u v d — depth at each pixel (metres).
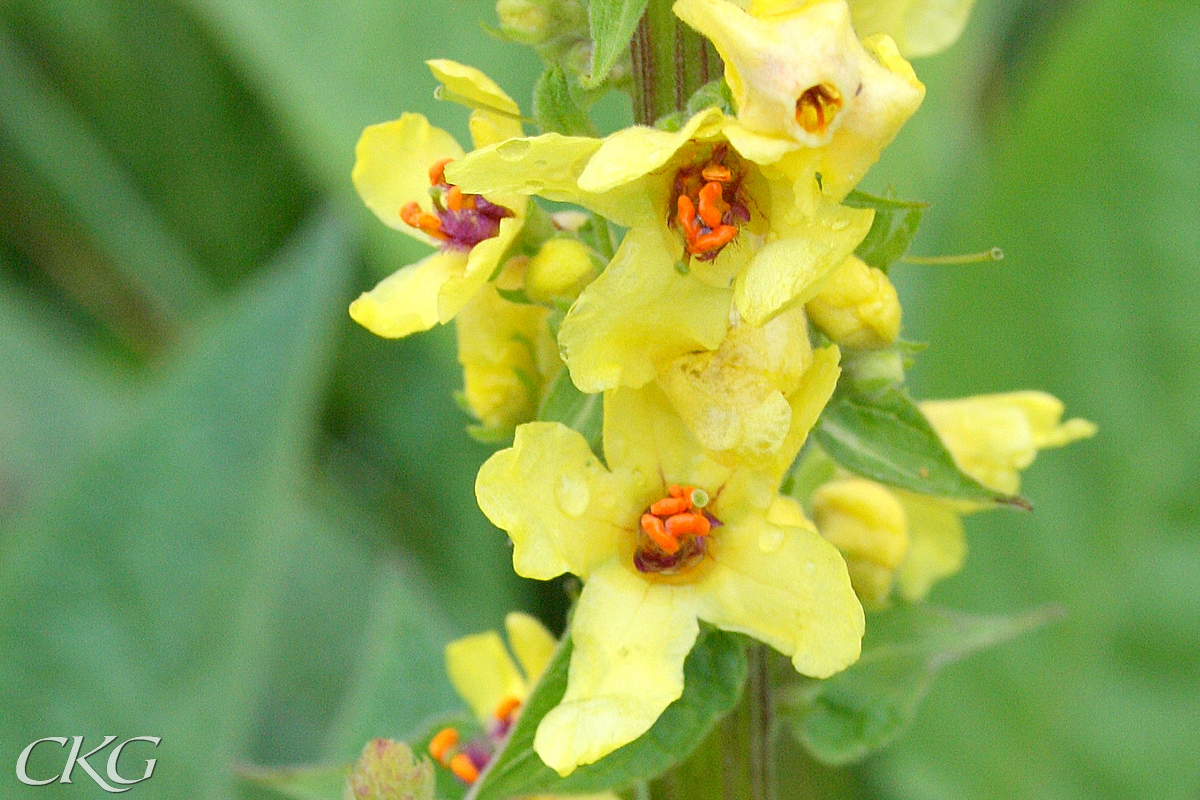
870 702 0.22
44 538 0.26
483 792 0.20
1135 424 0.27
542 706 0.20
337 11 0.29
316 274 0.26
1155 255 0.27
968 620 0.22
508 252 0.21
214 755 0.26
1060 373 0.27
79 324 0.34
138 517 0.26
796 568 0.20
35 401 0.31
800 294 0.19
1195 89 0.27
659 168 0.20
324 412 0.32
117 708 0.26
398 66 0.29
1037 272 0.27
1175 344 0.27
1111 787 0.27
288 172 0.34
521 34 0.21
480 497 0.20
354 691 0.25
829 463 0.22
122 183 0.33
